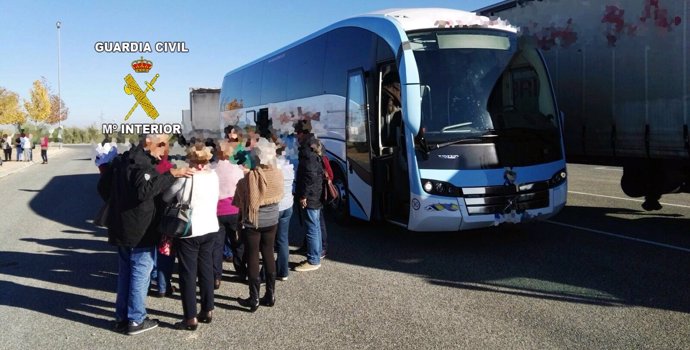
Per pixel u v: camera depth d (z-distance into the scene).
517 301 5.55
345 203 9.45
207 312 5.12
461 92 7.41
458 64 7.54
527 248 7.75
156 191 4.61
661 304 5.36
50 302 5.80
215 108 22.83
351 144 9.05
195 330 4.97
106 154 5.16
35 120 55.91
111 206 4.80
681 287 5.86
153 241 4.82
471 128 7.27
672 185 8.64
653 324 4.86
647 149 7.96
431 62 7.48
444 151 7.12
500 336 4.66
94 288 6.28
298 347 4.55
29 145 31.94
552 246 7.82
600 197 12.63
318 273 6.77
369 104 8.41
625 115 8.26
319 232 6.99
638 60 7.98
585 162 9.55
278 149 6.01
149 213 4.74
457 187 7.04
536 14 9.82
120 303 4.98
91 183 18.47
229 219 5.86
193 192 4.77
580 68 9.00
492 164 7.19
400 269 6.87
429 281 6.32
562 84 9.41
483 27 7.93
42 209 12.62
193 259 4.94
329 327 4.98
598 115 8.72
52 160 33.47
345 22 9.52
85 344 4.70
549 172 7.47
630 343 4.46
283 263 6.37
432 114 7.26
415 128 6.91
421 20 7.87
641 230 8.80
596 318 5.03
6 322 5.23
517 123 7.47
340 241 8.52
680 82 7.39
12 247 8.40
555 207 7.51
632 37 8.05
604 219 9.80
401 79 7.16
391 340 4.64
